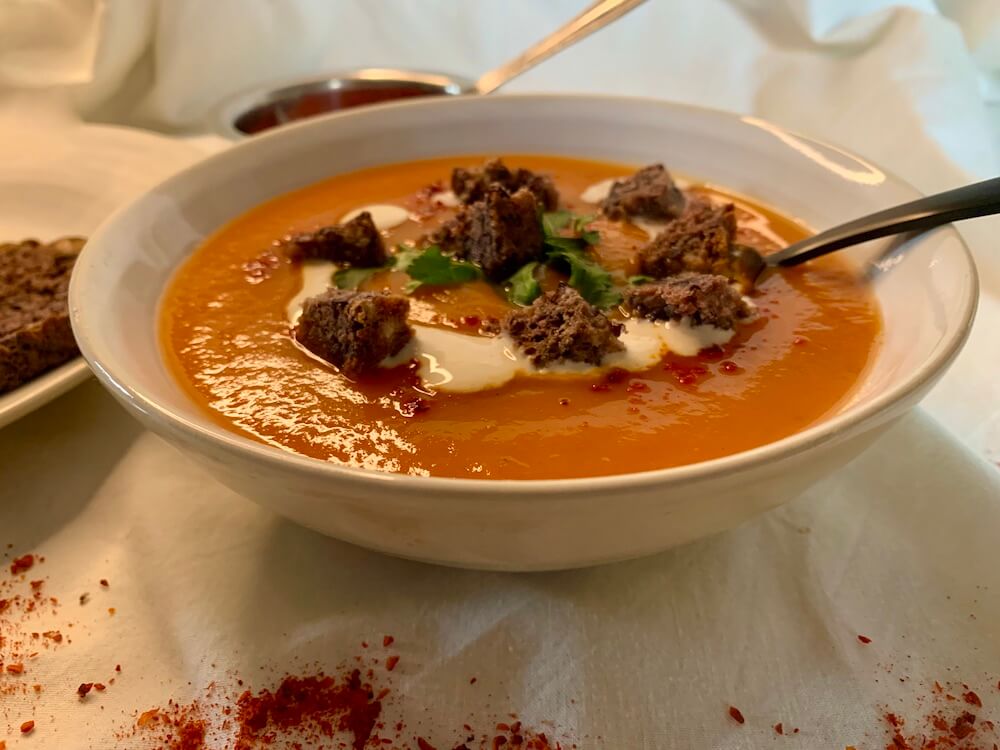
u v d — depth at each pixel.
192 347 0.15
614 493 0.09
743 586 0.13
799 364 0.15
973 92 0.28
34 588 0.13
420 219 0.20
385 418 0.13
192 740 0.11
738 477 0.09
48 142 0.26
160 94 0.30
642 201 0.19
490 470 0.12
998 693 0.11
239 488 0.11
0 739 0.11
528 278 0.16
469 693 0.11
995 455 0.16
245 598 0.13
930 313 0.14
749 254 0.17
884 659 0.12
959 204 0.14
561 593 0.13
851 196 0.18
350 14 0.33
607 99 0.22
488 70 0.33
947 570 0.13
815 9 0.30
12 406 0.15
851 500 0.14
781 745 0.11
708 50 0.32
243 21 0.30
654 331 0.15
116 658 0.12
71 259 0.20
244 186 0.19
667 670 0.12
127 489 0.14
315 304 0.15
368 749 0.11
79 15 0.30
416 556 0.11
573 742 0.11
